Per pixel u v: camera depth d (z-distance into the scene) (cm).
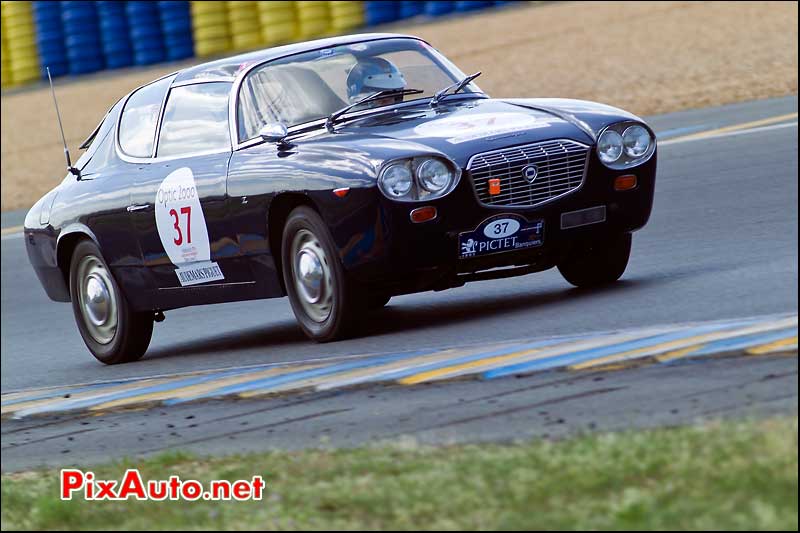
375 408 1888
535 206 2436
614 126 2519
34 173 7550
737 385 1639
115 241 2952
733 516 1095
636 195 2533
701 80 6512
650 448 1327
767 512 1088
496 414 1717
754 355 1791
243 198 2592
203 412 2127
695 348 1897
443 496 1288
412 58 2819
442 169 2384
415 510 1259
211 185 2670
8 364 3403
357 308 2497
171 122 2883
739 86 6150
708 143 4662
